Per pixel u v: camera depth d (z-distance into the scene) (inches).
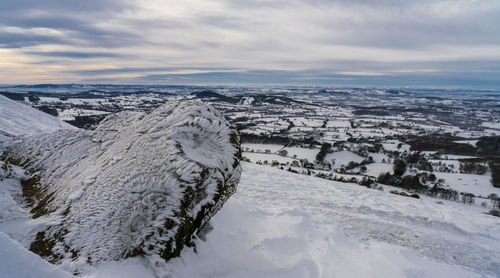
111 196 146.6
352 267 178.4
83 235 132.3
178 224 134.6
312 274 165.9
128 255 127.4
